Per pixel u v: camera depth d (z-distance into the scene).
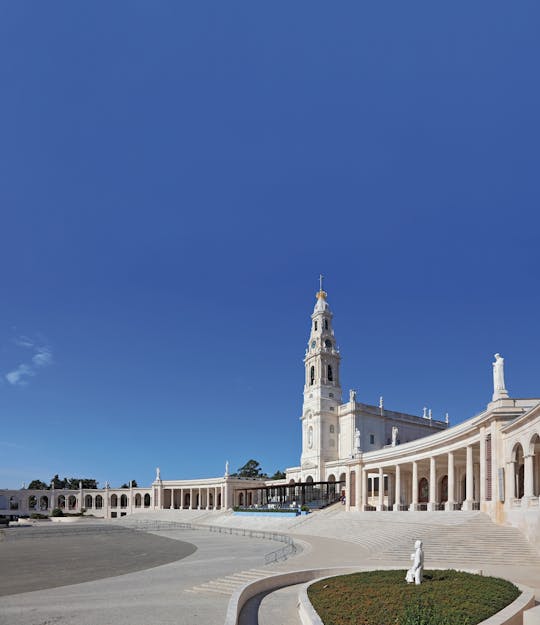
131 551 52.19
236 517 94.19
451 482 57.66
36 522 120.81
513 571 31.94
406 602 20.56
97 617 23.47
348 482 80.31
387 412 110.94
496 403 46.44
